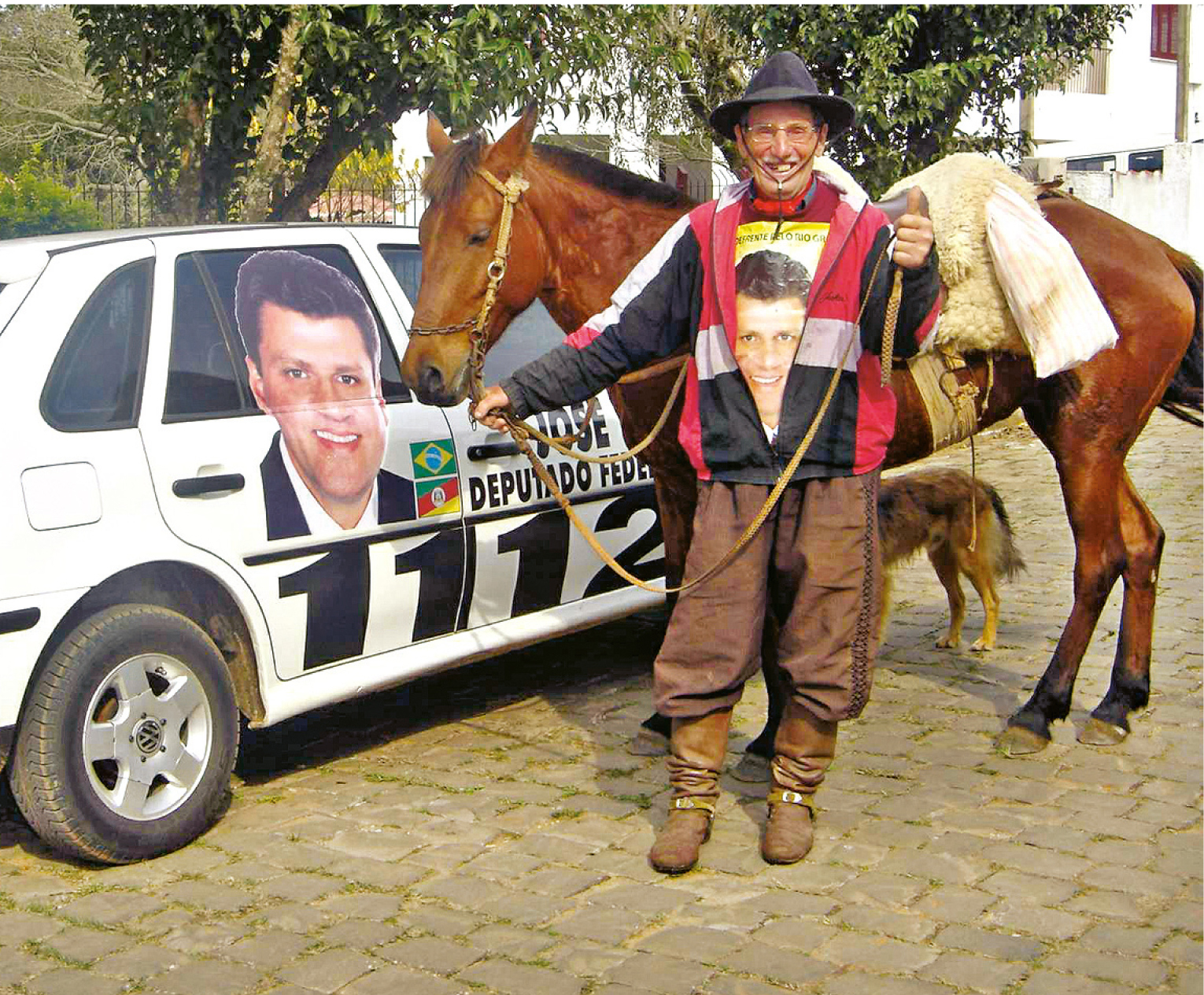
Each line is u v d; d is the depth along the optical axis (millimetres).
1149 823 4367
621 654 6480
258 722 4602
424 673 5027
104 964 3596
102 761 4242
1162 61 26109
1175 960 3502
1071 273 4434
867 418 4027
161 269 4523
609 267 4652
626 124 11711
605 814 4551
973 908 3809
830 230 3932
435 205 4348
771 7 11758
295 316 4805
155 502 4270
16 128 20031
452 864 4180
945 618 6902
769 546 4141
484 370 5500
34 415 4070
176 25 8156
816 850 4215
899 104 11938
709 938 3664
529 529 5352
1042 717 4992
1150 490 9930
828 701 4117
